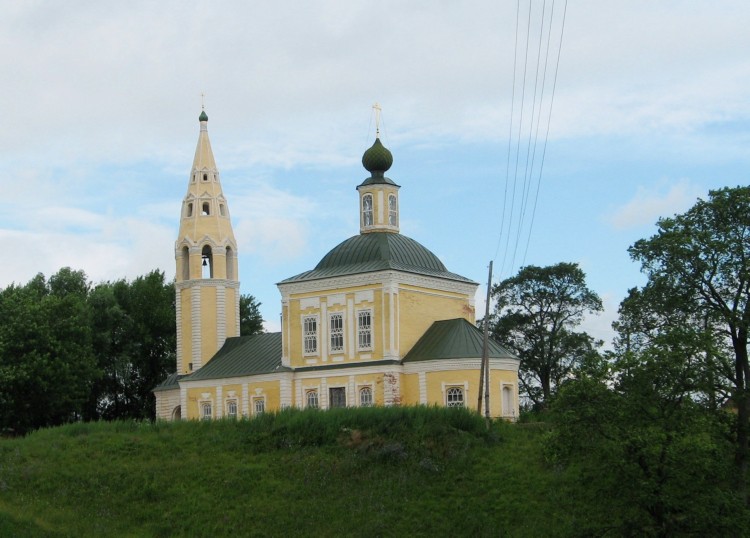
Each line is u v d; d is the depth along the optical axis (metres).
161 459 73.50
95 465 72.56
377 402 92.19
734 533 53.56
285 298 99.69
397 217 102.44
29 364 101.06
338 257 99.38
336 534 62.78
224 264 114.38
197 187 115.56
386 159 101.75
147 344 133.38
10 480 70.50
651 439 54.06
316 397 96.50
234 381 102.00
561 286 116.38
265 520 64.75
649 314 65.69
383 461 70.12
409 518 63.88
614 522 56.78
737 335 63.19
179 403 113.19
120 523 65.06
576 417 56.22
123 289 135.00
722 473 55.12
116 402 133.25
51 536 62.00
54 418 108.44
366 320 94.50
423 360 91.00
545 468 67.44
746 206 63.12
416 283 95.88
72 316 111.25
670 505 53.00
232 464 71.81
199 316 112.81
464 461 69.50
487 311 76.56
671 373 56.22
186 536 63.69
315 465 70.50
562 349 115.94
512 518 63.00
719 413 59.16
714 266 63.00
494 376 89.56
